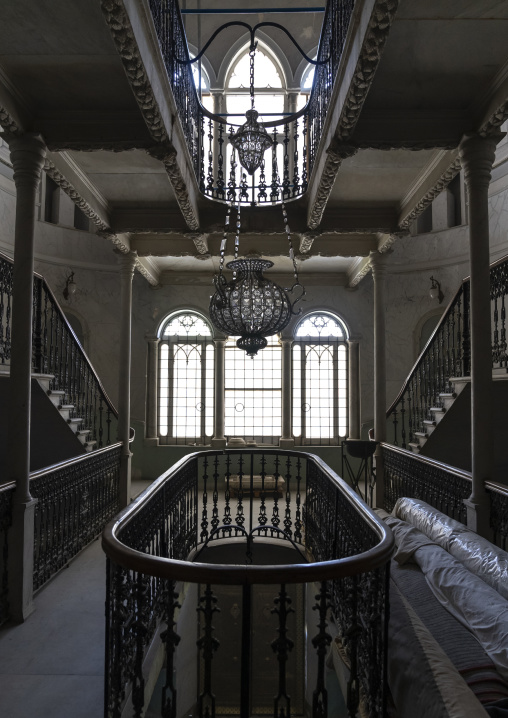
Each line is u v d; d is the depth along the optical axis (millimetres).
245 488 9391
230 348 11273
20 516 4367
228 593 6297
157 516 4270
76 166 5648
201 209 7020
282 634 2367
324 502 5418
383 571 2754
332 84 4691
